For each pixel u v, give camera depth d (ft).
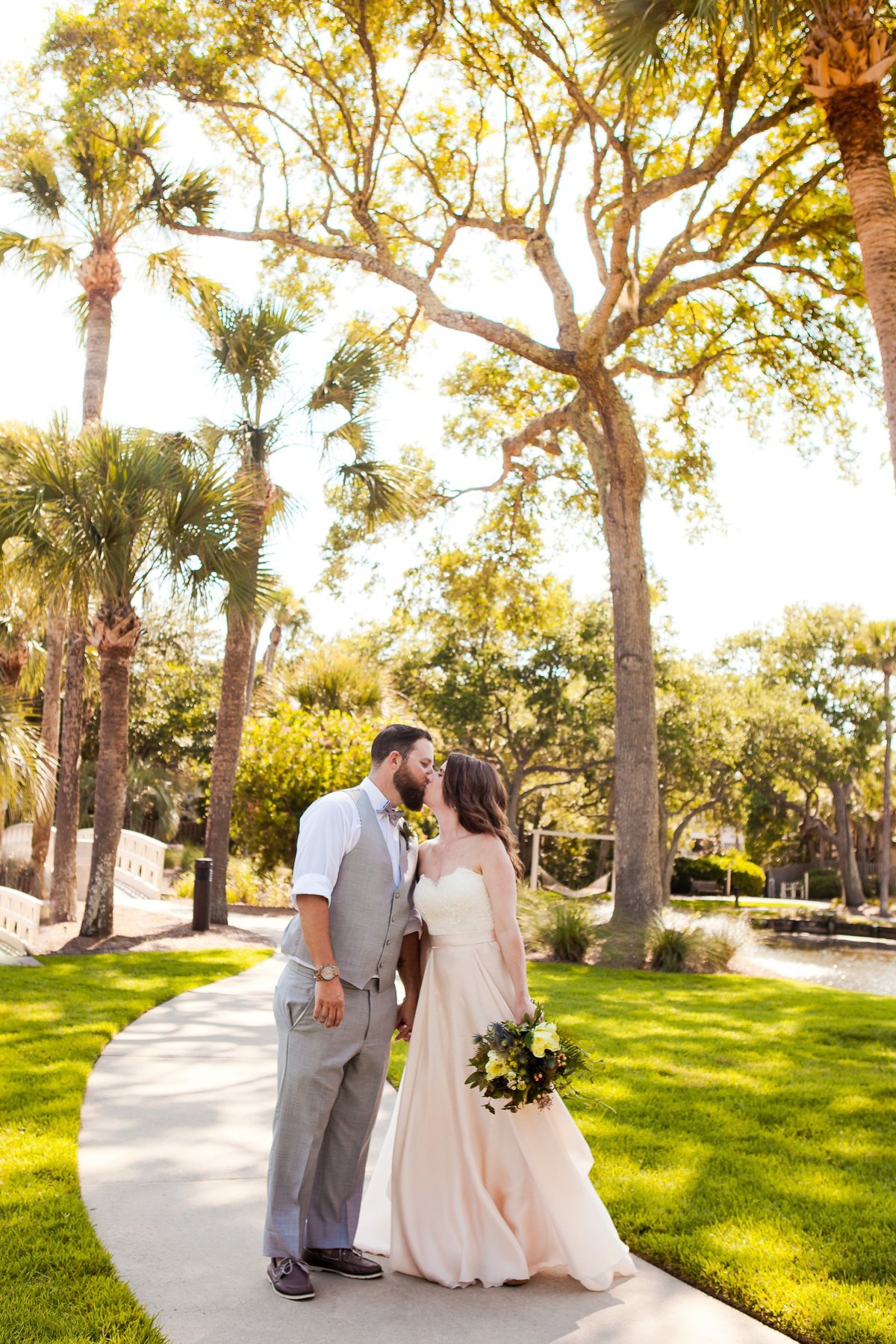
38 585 35.94
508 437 60.54
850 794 159.33
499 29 46.47
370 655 113.29
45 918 45.60
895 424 27.50
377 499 48.96
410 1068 11.75
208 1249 11.40
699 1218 12.56
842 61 28.37
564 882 131.03
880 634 134.31
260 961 35.65
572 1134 11.49
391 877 11.44
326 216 51.42
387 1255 11.82
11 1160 13.64
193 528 35.86
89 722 94.12
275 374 45.55
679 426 64.39
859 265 50.62
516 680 105.70
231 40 45.78
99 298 49.42
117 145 45.11
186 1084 18.53
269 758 58.90
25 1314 9.29
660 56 31.65
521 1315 10.19
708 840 199.62
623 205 42.01
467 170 56.18
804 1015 29.17
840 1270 11.00
